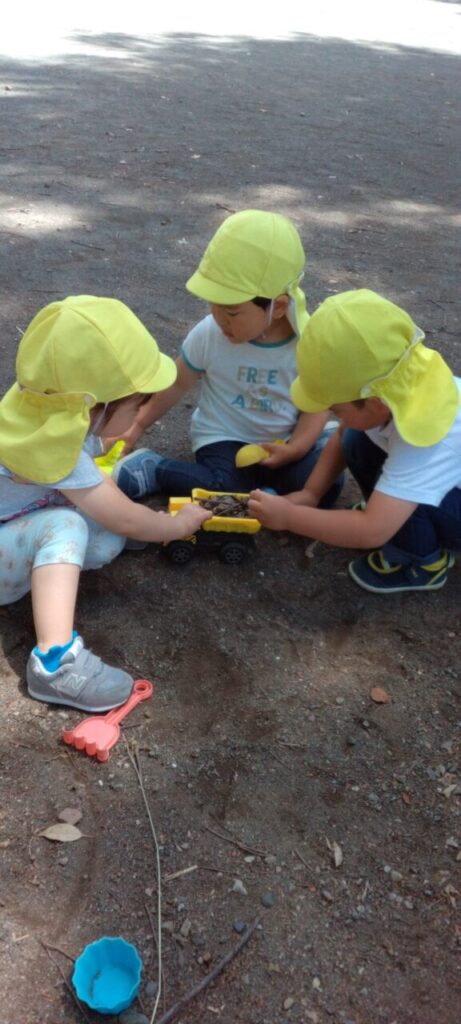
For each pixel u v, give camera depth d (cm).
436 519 228
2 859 165
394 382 201
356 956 155
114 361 197
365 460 242
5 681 203
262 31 1335
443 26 1659
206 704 202
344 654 220
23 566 209
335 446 248
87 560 229
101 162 586
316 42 1284
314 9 1722
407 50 1303
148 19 1321
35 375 195
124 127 684
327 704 205
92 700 195
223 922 158
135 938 155
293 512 225
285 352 251
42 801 177
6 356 327
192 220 492
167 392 270
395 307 205
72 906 159
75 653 195
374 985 152
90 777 183
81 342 193
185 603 231
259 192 557
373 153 688
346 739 196
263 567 246
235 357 253
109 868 166
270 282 229
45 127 659
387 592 241
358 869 169
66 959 151
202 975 151
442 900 165
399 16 1752
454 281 442
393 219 534
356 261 457
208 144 660
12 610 222
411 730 200
